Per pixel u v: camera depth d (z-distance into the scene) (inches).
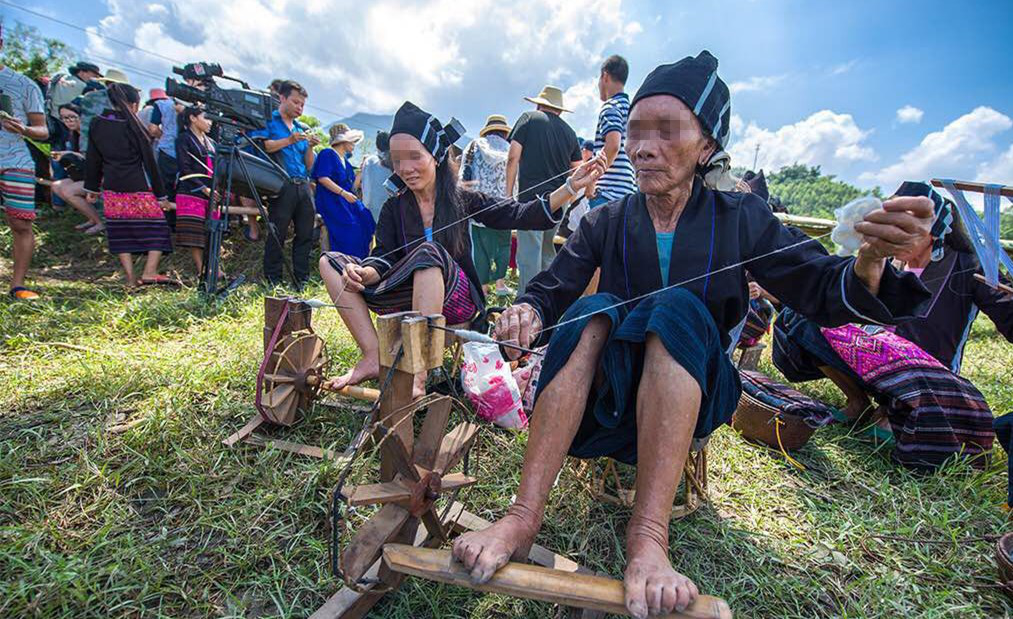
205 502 71.7
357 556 48.3
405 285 92.6
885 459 97.8
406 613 56.9
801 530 76.1
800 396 99.6
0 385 97.9
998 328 99.1
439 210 97.0
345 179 205.6
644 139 57.8
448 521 65.6
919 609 63.2
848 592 65.2
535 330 63.4
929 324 107.4
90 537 63.4
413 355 53.3
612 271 67.2
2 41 136.3
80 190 242.5
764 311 125.5
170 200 225.9
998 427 85.7
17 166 148.2
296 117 211.3
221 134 165.8
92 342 122.7
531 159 164.4
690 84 56.6
